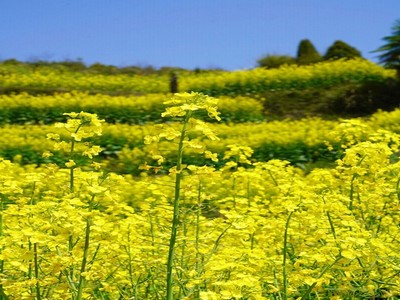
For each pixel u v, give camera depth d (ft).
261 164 19.94
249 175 18.25
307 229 15.69
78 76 81.61
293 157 41.78
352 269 13.12
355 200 19.92
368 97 61.05
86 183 13.92
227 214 13.66
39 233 12.18
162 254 14.94
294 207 14.42
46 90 65.57
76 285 12.90
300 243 16.60
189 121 12.89
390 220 18.99
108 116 54.19
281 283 15.10
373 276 14.90
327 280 13.23
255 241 16.88
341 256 13.23
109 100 54.95
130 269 14.88
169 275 12.76
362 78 66.18
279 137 42.57
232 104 55.21
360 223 18.33
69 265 12.38
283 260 14.49
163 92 70.74
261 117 56.03
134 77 79.05
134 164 39.19
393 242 18.15
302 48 91.09
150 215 16.10
